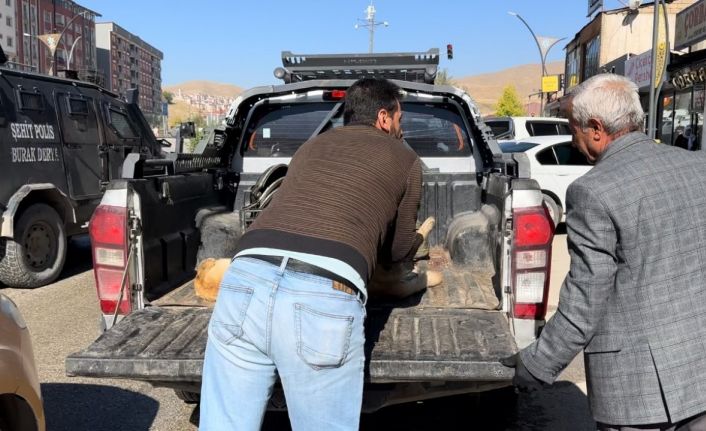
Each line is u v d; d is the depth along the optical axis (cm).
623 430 238
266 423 434
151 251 379
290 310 237
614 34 3050
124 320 345
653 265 230
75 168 834
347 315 241
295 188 267
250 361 246
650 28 3009
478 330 331
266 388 251
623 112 244
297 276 241
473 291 394
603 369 240
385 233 273
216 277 374
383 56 594
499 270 376
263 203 457
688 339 229
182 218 432
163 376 294
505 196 357
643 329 231
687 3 2967
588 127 253
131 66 12950
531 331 343
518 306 342
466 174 510
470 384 324
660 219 229
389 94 299
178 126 477
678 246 230
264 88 518
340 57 594
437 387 323
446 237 495
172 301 377
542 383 253
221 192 522
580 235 236
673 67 1816
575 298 236
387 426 428
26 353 306
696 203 232
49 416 440
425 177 506
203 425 249
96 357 298
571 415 444
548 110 3425
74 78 932
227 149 540
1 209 709
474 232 440
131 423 432
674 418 227
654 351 229
